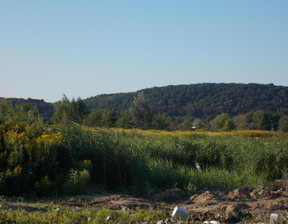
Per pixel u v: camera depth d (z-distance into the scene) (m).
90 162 10.55
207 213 7.09
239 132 30.09
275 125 66.81
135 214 6.77
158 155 14.64
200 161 15.33
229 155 15.14
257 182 11.70
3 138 9.76
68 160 10.23
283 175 13.09
